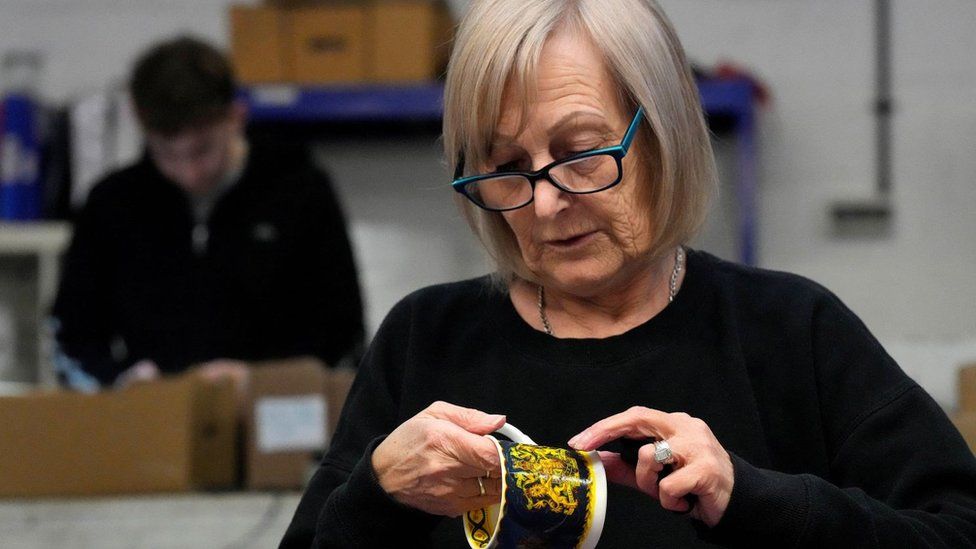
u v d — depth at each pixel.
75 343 2.81
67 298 2.81
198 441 2.35
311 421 2.37
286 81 3.73
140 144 3.69
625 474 1.08
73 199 3.69
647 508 1.15
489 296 1.30
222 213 2.77
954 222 3.89
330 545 1.09
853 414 1.17
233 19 3.74
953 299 3.87
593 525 1.03
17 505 2.24
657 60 1.18
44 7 4.25
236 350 2.76
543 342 1.24
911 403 1.16
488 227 1.27
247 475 2.37
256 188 2.78
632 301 1.26
